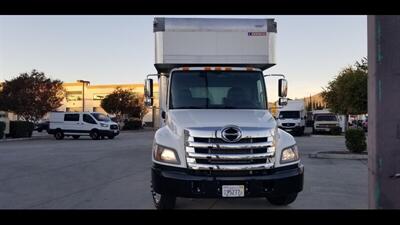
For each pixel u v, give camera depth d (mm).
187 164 6637
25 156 18172
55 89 49531
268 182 6629
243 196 6555
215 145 6582
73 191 9727
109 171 13250
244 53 8992
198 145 6609
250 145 6629
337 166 13914
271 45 9023
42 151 20906
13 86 47406
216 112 7668
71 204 8273
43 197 9008
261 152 6684
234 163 6605
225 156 6570
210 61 9000
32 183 10922
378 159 4996
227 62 8992
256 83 8391
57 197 9000
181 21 9047
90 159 16828
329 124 40281
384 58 4961
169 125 7312
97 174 12594
